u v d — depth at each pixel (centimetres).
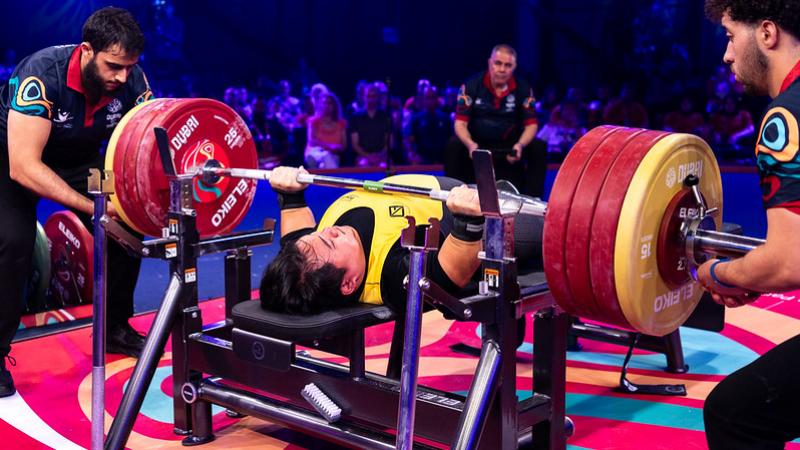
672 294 183
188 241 251
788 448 244
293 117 975
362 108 1011
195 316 255
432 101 1001
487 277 194
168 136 258
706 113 1027
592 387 299
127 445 254
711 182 190
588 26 1162
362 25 1213
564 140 1016
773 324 371
